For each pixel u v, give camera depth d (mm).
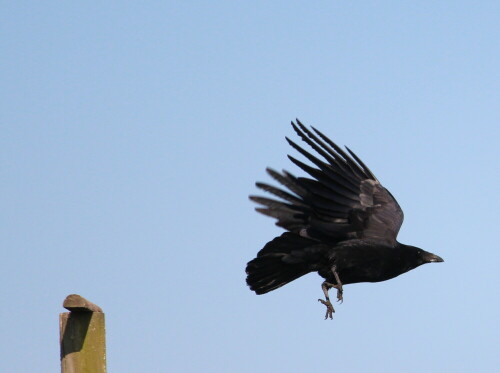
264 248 13922
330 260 13703
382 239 13922
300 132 14055
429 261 14148
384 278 14047
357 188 14328
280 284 14180
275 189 14000
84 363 10188
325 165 14102
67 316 10297
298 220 13977
